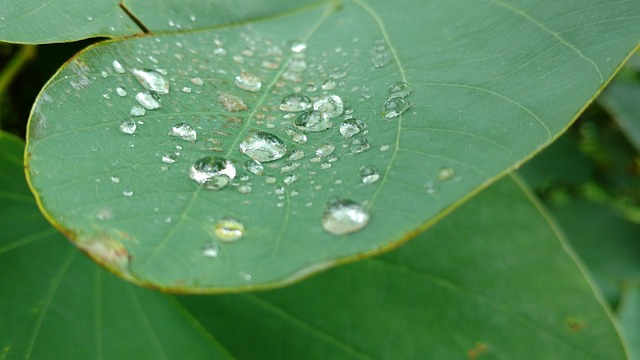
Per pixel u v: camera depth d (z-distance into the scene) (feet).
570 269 0.93
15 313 0.86
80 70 0.78
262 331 0.90
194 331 0.89
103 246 0.72
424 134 0.76
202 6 0.84
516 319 0.91
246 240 0.72
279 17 0.85
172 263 0.71
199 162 0.76
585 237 1.65
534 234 0.93
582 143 1.79
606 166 1.88
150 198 0.74
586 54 0.77
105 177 0.74
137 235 0.72
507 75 0.78
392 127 0.77
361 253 0.71
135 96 0.78
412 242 0.93
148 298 0.89
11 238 0.87
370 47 0.83
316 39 0.85
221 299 0.90
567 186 1.73
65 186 0.74
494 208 0.94
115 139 0.76
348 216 0.73
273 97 0.80
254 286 0.71
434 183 0.73
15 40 0.79
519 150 0.74
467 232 0.93
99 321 0.87
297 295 0.91
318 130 0.78
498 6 0.82
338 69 0.82
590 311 0.91
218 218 0.73
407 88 0.79
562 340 0.91
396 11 0.85
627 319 1.54
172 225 0.73
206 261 0.72
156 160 0.75
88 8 0.81
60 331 0.86
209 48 0.83
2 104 0.99
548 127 0.75
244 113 0.79
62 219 0.72
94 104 0.77
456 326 0.91
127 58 0.80
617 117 1.60
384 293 0.91
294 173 0.75
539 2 0.82
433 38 0.83
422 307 0.91
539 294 0.92
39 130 0.75
